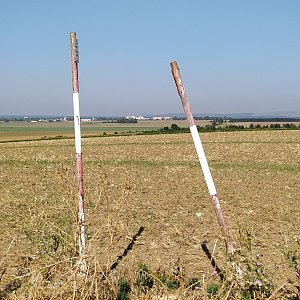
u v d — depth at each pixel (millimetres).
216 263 8070
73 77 6668
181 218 12383
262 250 8883
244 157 31625
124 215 12641
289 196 16141
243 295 5023
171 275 6469
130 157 33344
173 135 65500
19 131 128875
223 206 14234
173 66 5598
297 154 33219
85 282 5027
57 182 20516
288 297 5488
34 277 5320
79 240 5730
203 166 5605
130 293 6109
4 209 13523
